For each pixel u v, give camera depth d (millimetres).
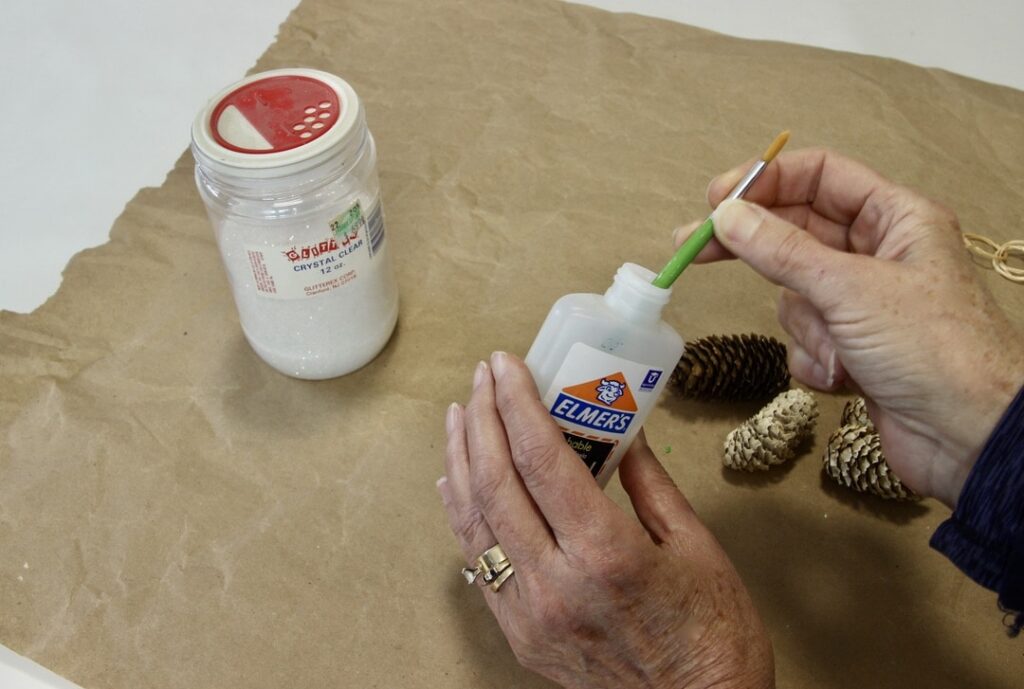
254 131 429
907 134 641
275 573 465
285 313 479
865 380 388
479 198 608
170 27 681
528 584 371
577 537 356
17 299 542
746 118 650
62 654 438
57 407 507
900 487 475
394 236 588
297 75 457
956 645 456
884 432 419
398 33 693
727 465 502
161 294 552
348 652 445
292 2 707
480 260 581
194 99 640
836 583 472
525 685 440
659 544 402
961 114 652
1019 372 359
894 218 411
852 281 363
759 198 452
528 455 360
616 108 655
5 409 504
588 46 691
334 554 472
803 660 450
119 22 680
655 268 577
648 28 703
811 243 366
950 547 373
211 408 516
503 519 372
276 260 451
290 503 487
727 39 695
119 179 597
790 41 698
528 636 388
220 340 541
